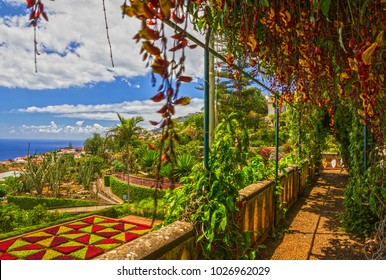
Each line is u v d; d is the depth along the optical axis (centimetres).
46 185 2259
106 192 2094
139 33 74
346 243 338
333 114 401
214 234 196
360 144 355
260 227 324
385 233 272
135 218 1141
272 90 294
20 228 934
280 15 189
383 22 144
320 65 219
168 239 159
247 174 354
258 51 210
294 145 682
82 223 1004
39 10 77
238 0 203
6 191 2527
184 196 203
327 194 635
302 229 394
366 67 142
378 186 326
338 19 177
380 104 181
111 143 3566
